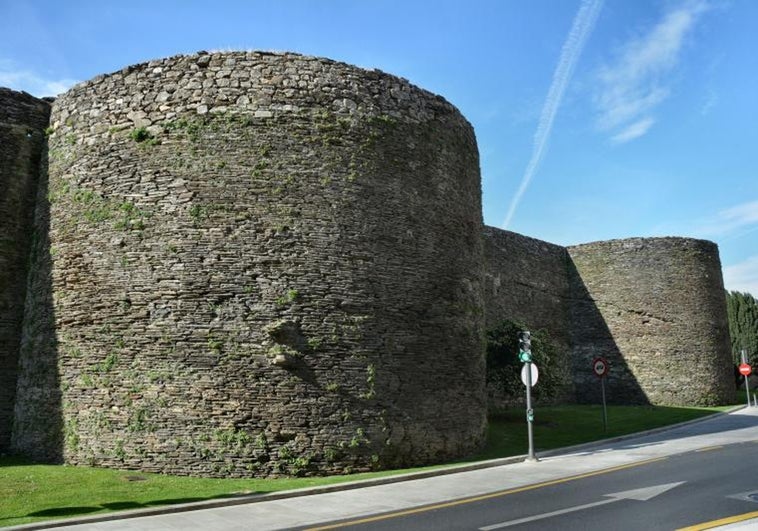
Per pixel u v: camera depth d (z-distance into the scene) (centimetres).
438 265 1551
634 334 3384
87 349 1382
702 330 3369
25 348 1523
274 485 1170
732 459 1452
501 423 2342
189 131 1409
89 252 1426
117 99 1480
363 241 1425
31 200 1617
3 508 981
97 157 1467
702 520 842
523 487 1172
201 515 961
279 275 1352
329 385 1331
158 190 1398
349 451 1319
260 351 1315
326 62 1480
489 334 2397
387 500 1062
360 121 1476
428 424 1451
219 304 1331
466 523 873
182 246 1360
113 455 1304
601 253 3522
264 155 1398
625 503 982
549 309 3356
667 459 1505
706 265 3475
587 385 3431
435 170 1593
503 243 3078
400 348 1434
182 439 1279
